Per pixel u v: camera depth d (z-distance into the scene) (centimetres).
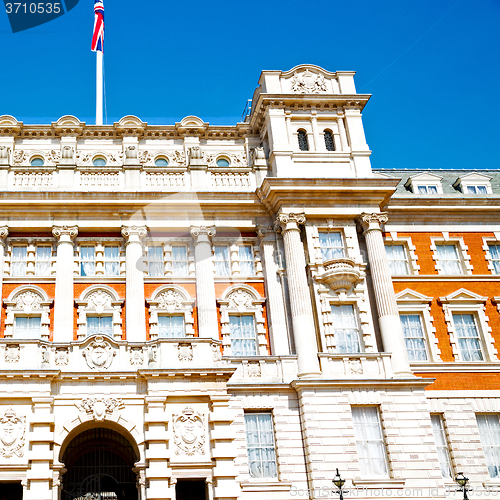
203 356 3089
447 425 3753
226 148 4366
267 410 3475
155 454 2872
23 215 3850
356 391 3503
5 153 3966
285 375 3538
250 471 3347
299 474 3347
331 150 4191
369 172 4094
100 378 2981
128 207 3938
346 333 3775
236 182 4100
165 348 3073
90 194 3875
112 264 3922
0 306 3688
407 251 4219
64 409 2917
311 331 3628
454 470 3656
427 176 4497
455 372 3884
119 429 3003
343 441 3375
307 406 3416
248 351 3800
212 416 2978
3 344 2994
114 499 3183
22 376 2903
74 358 3038
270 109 4159
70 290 3722
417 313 4056
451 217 4338
